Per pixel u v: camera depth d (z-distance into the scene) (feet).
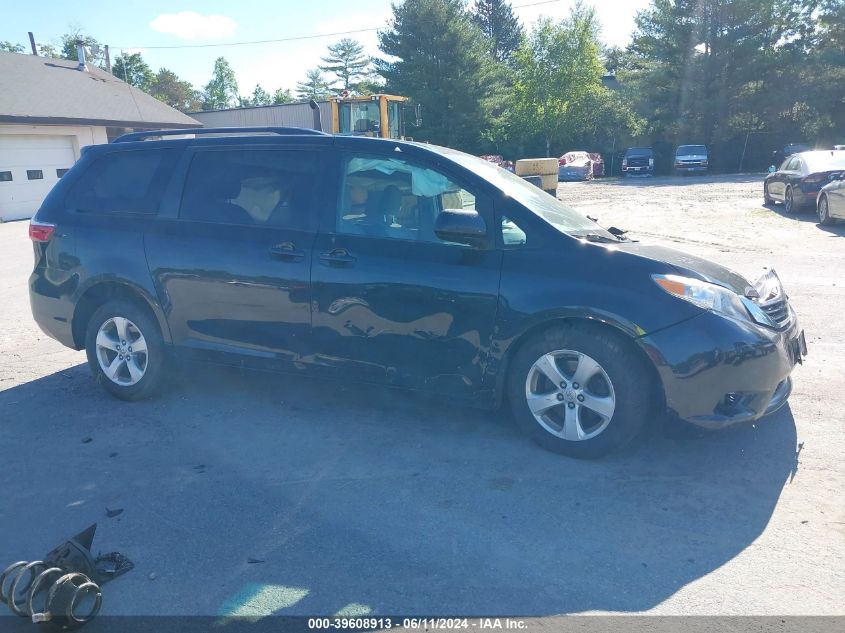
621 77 146.61
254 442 14.88
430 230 14.40
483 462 13.67
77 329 17.92
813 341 20.70
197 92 321.11
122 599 9.77
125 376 17.40
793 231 43.55
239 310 15.75
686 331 12.54
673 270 13.17
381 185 14.92
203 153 16.70
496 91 156.15
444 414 16.17
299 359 15.46
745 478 12.82
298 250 15.07
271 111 93.76
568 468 13.34
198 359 16.58
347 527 11.46
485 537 11.09
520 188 15.16
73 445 14.90
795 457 13.57
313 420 16.03
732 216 52.75
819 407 15.89
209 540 11.19
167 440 15.07
